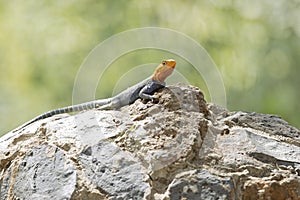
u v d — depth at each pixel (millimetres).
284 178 6250
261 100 8602
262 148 6301
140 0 9477
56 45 9852
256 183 6234
